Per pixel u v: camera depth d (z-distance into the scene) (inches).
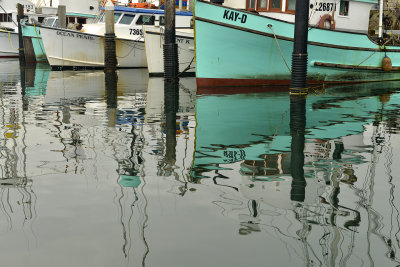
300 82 378.9
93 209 107.7
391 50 518.3
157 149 172.9
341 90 426.3
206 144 183.6
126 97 359.6
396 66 530.6
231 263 81.9
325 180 133.3
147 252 85.9
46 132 206.5
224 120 248.7
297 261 82.7
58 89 421.4
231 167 147.3
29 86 447.2
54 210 107.2
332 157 163.6
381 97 370.3
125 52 757.3
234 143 186.5
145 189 123.0
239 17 421.1
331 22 502.3
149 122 239.1
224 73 443.8
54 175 135.7
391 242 90.7
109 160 154.4
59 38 717.9
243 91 413.1
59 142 184.2
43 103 315.6
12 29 1055.0
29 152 165.8
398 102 336.8
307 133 211.2
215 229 96.3
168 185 126.6
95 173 137.8
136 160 154.8
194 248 87.7
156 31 589.6
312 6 489.4
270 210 107.7
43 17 1031.6
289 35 440.8
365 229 96.8
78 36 729.6
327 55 467.5
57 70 729.0
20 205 110.5
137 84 483.5
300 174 139.6
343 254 85.5
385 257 84.5
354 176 138.1
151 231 95.2
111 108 293.7
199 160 156.1
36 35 909.2
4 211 106.6
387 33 546.0
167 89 429.4
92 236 92.9
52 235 93.5
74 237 92.4
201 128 222.4
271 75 459.2
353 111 287.6
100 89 425.4
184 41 595.2
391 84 495.8
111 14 690.2
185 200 114.3
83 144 180.7
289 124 236.8
